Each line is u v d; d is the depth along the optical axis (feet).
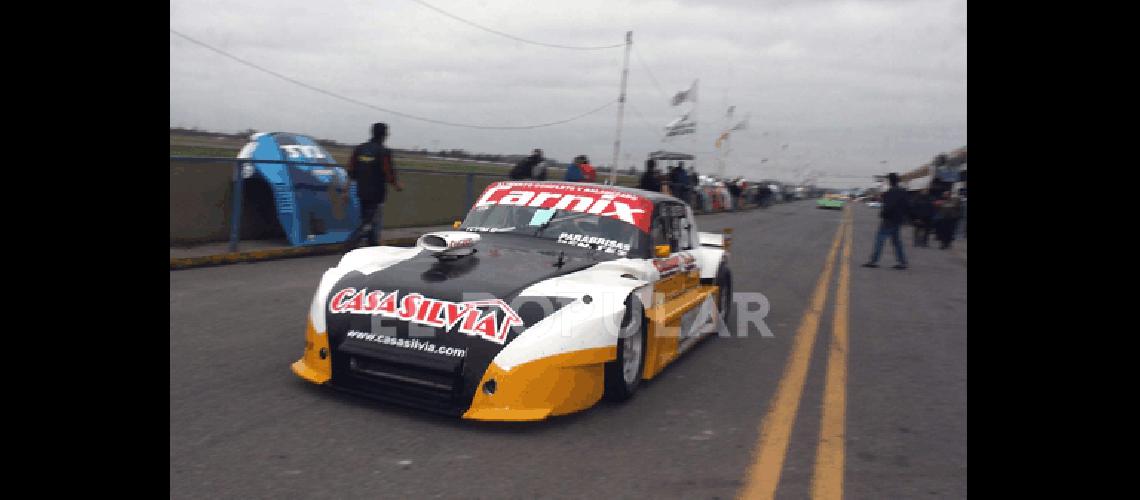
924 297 33.19
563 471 11.12
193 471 10.32
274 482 10.12
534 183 19.08
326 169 37.65
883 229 45.75
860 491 11.10
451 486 10.33
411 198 47.93
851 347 21.76
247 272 29.14
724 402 15.38
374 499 9.78
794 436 13.50
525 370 12.48
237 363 15.92
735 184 145.69
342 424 12.48
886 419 14.83
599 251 16.57
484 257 15.48
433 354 12.69
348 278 14.43
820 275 40.24
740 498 10.59
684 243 19.99
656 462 11.76
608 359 13.57
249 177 34.14
